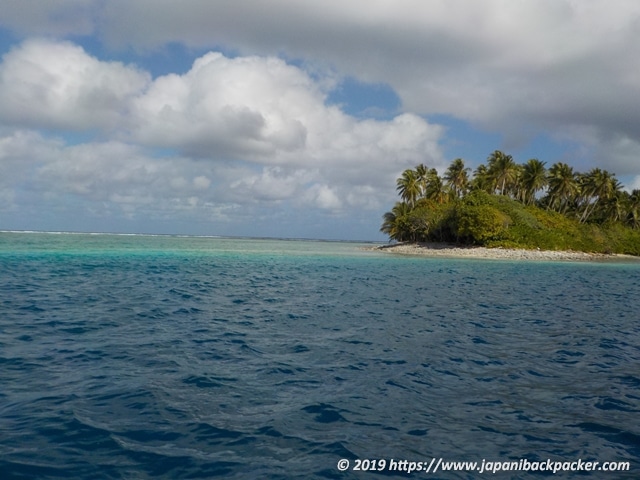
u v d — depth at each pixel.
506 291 26.30
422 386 8.43
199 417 6.61
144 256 49.44
